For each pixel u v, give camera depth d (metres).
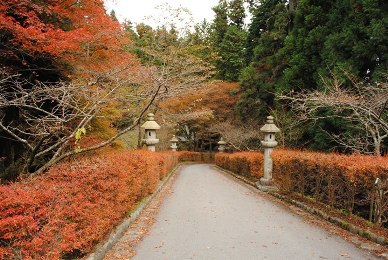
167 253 4.52
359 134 9.85
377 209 5.51
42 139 5.45
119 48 8.66
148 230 5.80
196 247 4.80
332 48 12.96
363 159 6.32
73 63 8.21
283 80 17.36
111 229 5.19
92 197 4.14
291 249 4.72
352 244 4.99
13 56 8.02
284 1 24.86
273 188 11.27
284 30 21.14
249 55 31.11
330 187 7.04
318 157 7.75
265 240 5.18
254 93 22.20
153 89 7.68
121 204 5.84
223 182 14.84
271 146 11.93
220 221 6.54
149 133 13.00
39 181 3.81
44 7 7.60
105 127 10.20
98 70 7.86
